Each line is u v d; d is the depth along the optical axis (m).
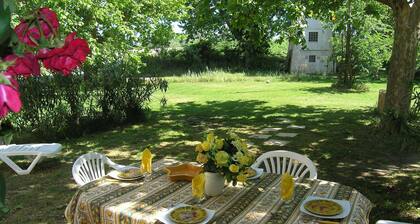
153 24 13.47
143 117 11.22
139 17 12.49
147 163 3.53
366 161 7.15
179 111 13.20
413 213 4.81
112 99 10.32
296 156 4.12
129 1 11.62
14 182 6.02
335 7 10.21
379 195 5.43
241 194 3.11
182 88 20.69
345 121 11.05
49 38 0.86
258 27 8.59
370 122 10.69
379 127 9.52
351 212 2.79
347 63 19.39
